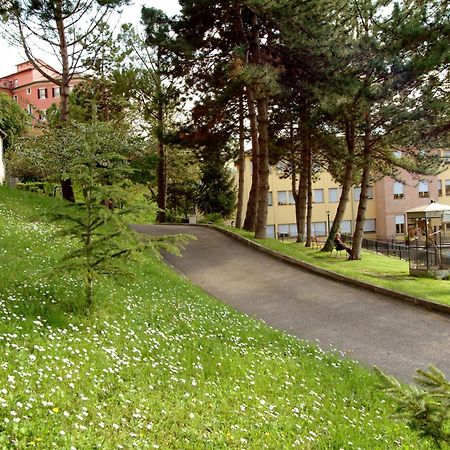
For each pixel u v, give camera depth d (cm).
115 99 3562
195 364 798
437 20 1845
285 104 2733
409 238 2273
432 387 430
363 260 2484
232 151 3356
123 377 661
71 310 910
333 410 752
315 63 2342
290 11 2206
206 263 2084
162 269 1680
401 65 1905
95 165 970
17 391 515
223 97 2455
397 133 2245
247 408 661
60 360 637
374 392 856
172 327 980
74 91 3641
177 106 3338
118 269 955
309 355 1016
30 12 2309
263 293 1634
